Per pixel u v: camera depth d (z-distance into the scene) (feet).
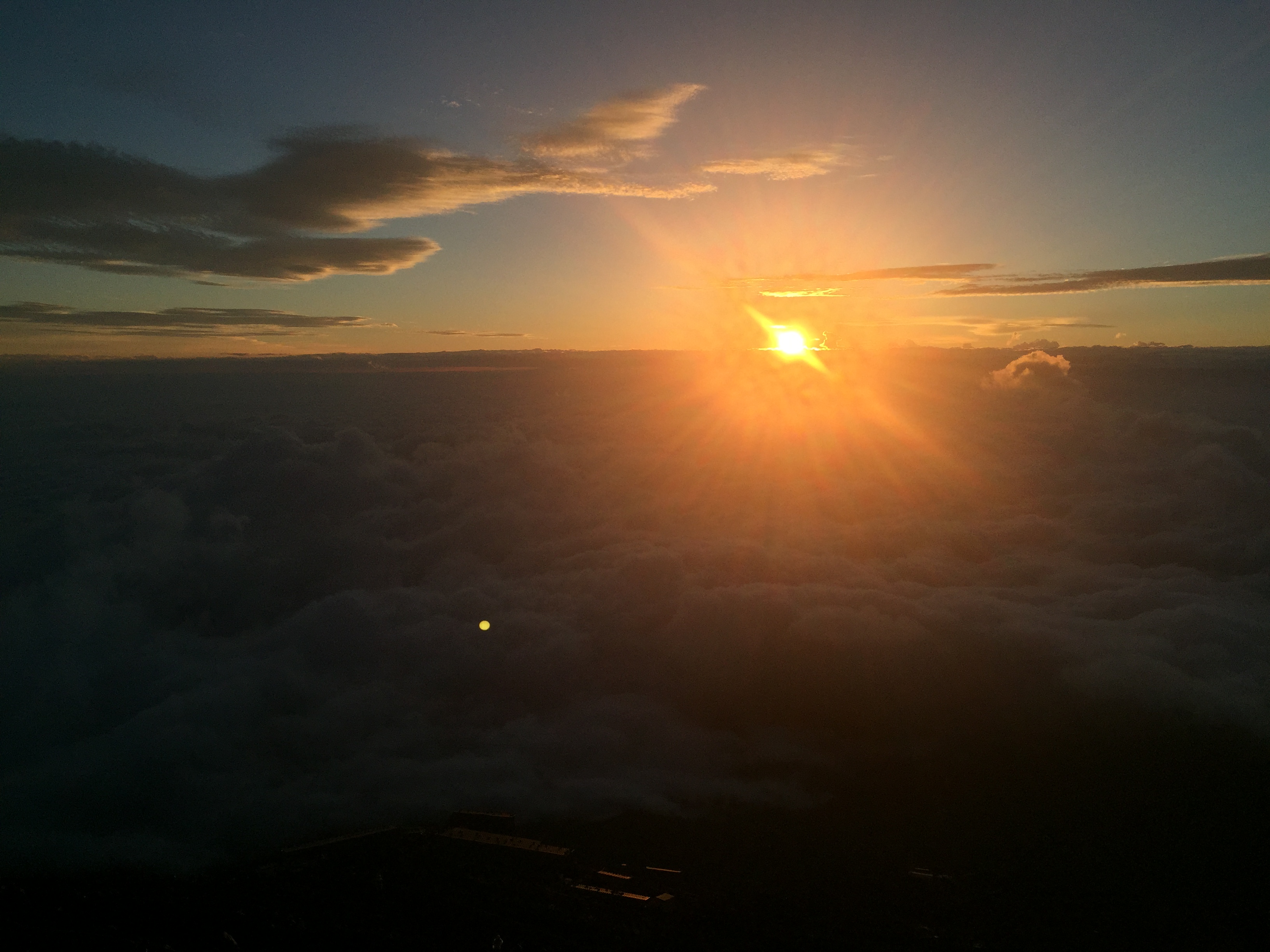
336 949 174.60
